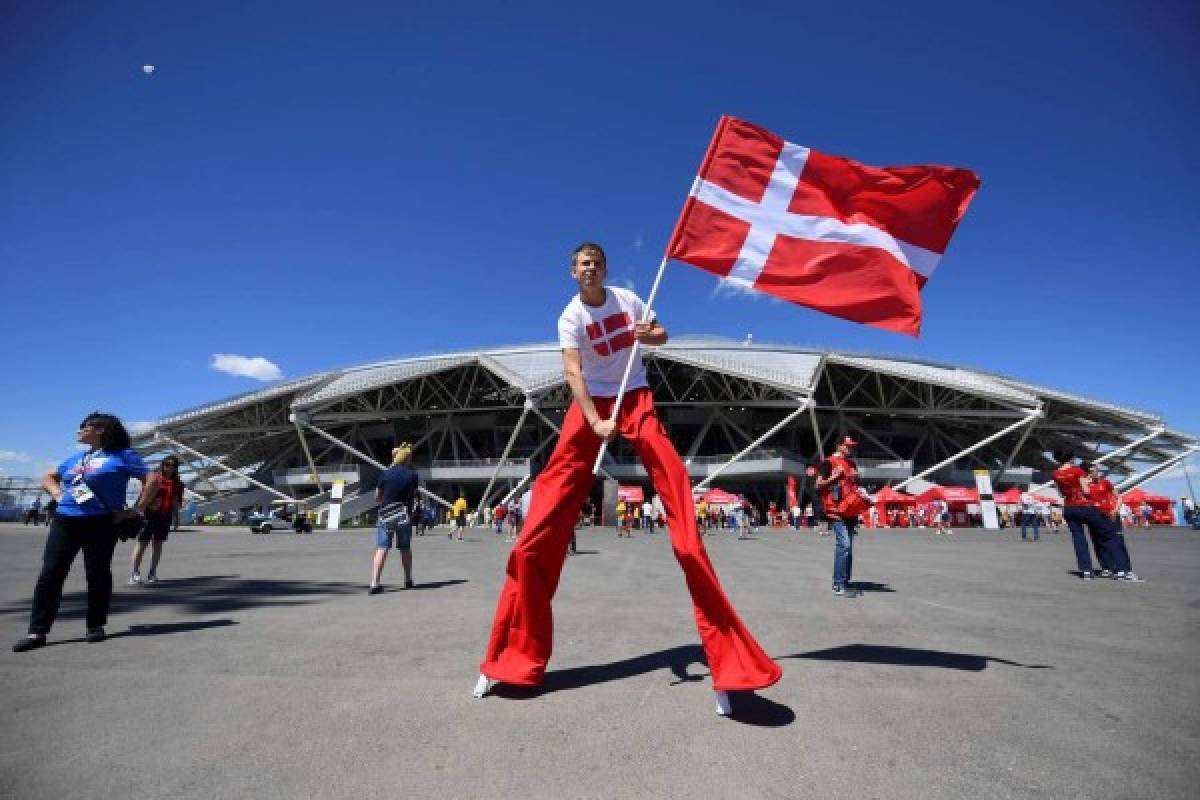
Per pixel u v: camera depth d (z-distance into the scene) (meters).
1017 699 3.31
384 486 8.23
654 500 41.88
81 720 3.02
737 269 4.10
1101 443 64.62
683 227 4.09
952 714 3.07
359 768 2.45
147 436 53.09
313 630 5.33
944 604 6.90
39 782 2.31
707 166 4.20
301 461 69.75
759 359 55.53
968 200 4.20
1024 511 26.31
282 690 3.51
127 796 2.20
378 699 3.34
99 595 5.04
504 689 3.53
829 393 58.91
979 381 56.03
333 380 58.00
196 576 10.13
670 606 6.76
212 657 4.34
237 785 2.29
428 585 8.85
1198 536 25.89
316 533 33.56
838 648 4.59
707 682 3.67
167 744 2.70
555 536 3.51
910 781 2.31
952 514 44.88
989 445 66.25
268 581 9.39
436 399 57.25
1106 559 9.62
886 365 51.91
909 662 4.14
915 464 65.12
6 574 10.13
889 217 4.22
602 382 3.69
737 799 2.16
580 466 3.57
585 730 2.88
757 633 5.18
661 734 2.82
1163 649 4.56
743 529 30.47
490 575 10.34
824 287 4.13
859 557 14.73
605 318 3.62
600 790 2.25
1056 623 5.66
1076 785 2.27
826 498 7.91
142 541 9.22
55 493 4.95
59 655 4.46
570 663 4.15
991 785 2.27
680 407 58.12
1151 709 3.15
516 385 46.12
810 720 3.00
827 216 4.21
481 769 2.44
